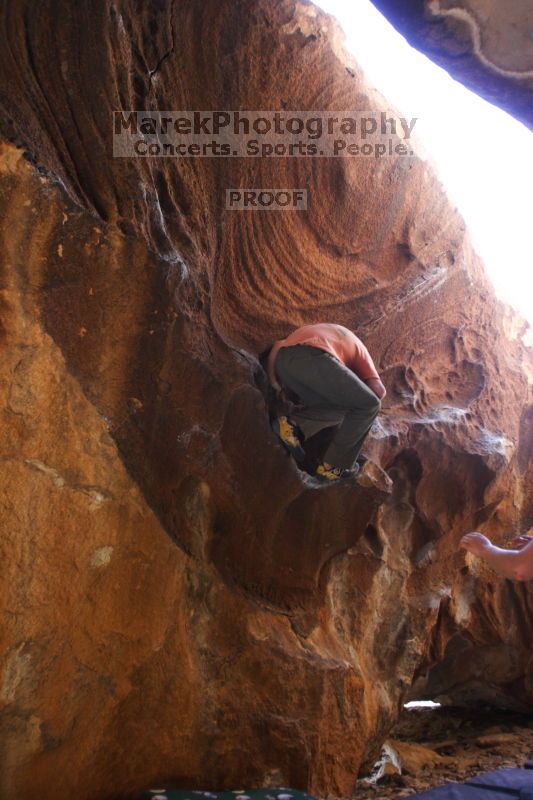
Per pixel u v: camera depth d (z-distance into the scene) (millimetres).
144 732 4273
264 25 4773
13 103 3494
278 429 4711
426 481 6195
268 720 4770
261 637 4883
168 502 4406
